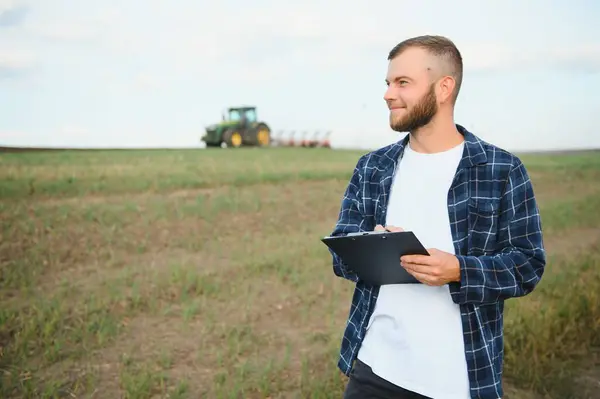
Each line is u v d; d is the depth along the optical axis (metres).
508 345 4.19
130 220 6.64
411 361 1.95
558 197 8.49
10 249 5.59
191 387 3.82
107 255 5.89
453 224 1.93
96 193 6.98
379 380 2.02
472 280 1.80
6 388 3.64
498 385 1.91
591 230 7.73
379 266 1.89
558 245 7.13
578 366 4.14
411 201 2.01
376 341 2.05
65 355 4.15
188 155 9.10
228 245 6.54
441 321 1.93
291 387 3.85
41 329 4.40
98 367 4.02
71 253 5.79
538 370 3.99
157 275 5.59
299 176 9.07
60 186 6.74
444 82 1.95
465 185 1.93
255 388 3.80
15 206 6.21
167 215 6.91
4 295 4.92
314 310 5.25
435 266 1.76
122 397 3.64
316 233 7.21
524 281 1.85
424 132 2.01
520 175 1.91
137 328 4.66
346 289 5.82
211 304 5.19
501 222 1.91
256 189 8.34
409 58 1.95
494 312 1.94
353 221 2.15
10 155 6.96
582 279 5.69
